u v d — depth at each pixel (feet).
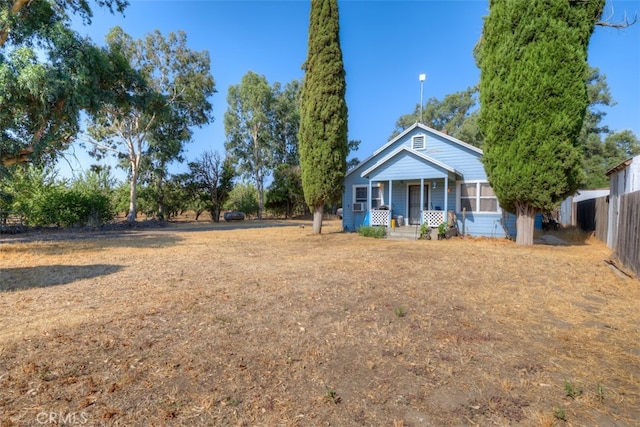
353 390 7.69
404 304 14.15
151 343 10.12
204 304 14.06
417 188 49.88
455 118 110.32
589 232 44.98
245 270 21.43
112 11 48.80
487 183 44.39
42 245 35.81
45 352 9.41
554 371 8.62
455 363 9.01
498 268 21.91
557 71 29.86
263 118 116.57
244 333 10.97
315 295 15.48
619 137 85.20
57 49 37.01
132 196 79.56
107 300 14.67
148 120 78.84
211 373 8.39
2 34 37.01
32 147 39.01
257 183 117.29
